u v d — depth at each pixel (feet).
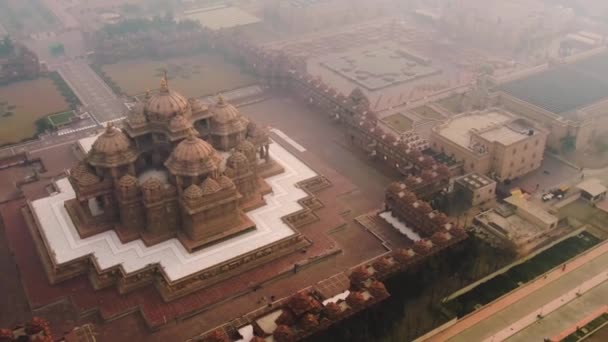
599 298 378.73
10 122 623.77
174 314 364.38
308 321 320.09
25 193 491.31
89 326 358.64
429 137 577.43
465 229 435.53
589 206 476.95
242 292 383.86
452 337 347.15
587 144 572.51
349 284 387.34
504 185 505.25
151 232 411.34
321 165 532.73
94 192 407.85
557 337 347.56
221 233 410.31
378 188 500.33
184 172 392.47
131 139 425.69
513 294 379.96
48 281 392.68
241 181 433.48
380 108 655.76
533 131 517.96
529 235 429.79
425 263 389.39
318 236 435.53
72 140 586.86
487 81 642.22
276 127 606.96
